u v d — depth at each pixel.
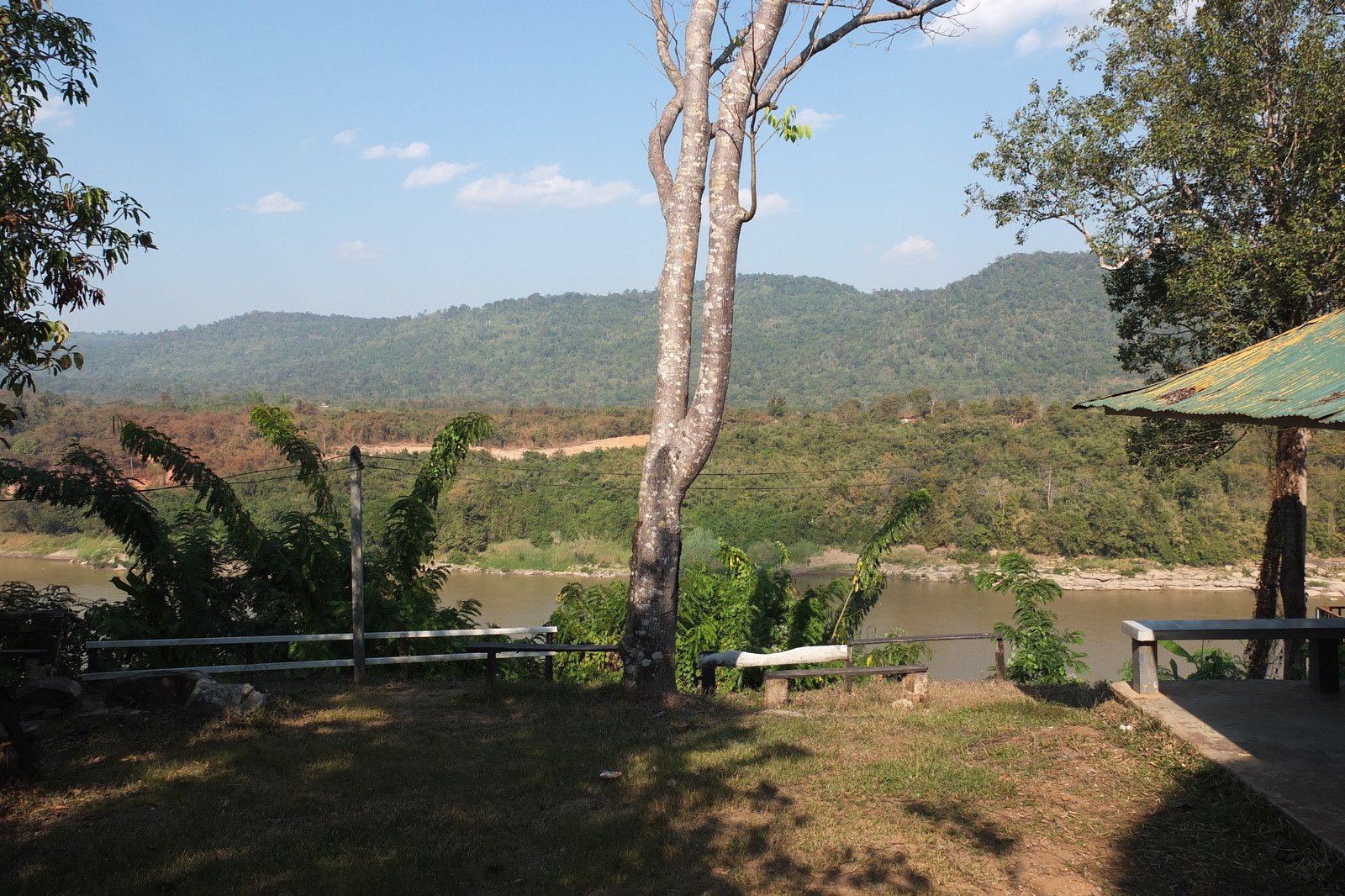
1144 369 16.16
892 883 4.34
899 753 6.25
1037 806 5.21
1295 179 12.87
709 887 4.34
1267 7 12.91
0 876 4.32
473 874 4.46
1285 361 6.36
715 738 6.74
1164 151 13.27
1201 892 4.14
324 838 4.86
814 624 11.75
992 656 23.36
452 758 6.25
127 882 4.30
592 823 5.03
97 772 5.80
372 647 10.19
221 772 5.86
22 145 7.71
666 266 8.21
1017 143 15.04
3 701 5.52
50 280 8.06
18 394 8.50
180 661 9.64
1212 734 5.92
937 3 8.55
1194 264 13.30
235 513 9.97
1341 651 8.75
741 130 8.12
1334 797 4.82
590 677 10.80
